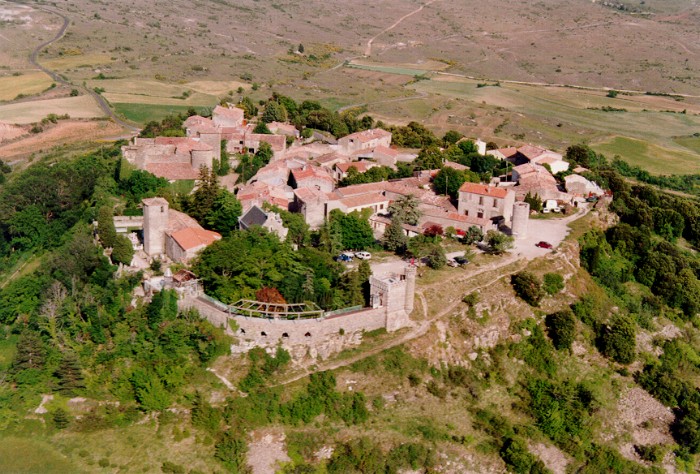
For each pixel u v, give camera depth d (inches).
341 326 5211.6
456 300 5733.3
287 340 5088.6
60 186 7278.5
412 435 4832.7
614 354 5787.4
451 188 7583.7
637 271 6889.8
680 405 5551.2
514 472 4753.9
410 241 6437.0
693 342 6358.3
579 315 5964.6
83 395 4817.9
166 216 5940.0
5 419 4682.6
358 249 6496.1
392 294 5334.6
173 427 4680.1
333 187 7450.8
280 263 5492.1
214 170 7775.6
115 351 4975.4
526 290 5851.4
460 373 5285.4
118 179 7544.3
